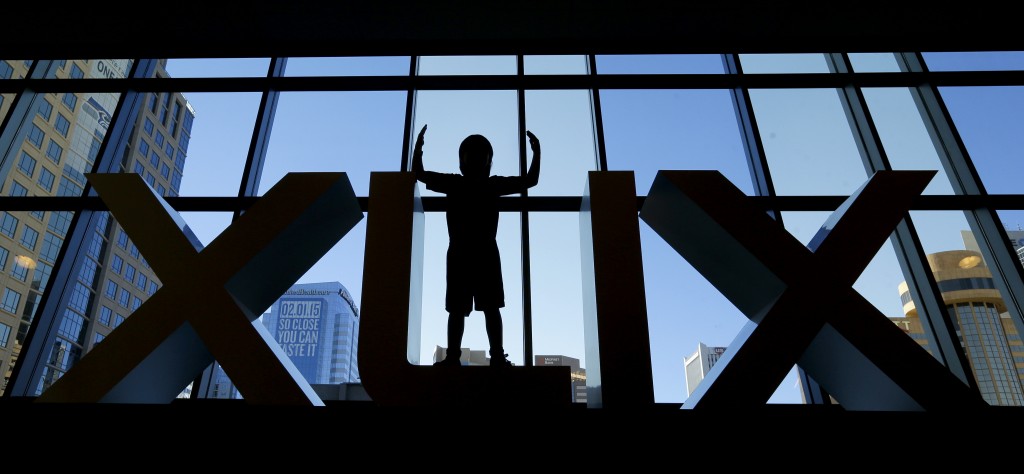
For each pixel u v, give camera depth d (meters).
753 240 3.10
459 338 3.12
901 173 3.25
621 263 3.06
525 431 2.63
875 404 3.27
